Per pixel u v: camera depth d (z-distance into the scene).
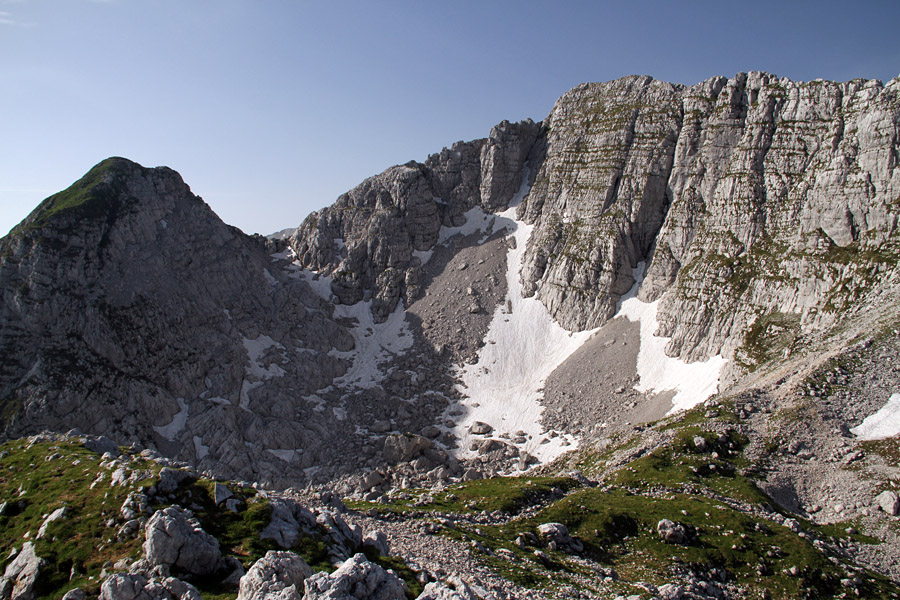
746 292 136.62
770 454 86.62
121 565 34.34
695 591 53.16
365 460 134.12
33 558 36.81
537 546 59.62
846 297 115.56
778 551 61.25
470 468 125.44
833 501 76.44
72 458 52.03
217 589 33.28
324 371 168.62
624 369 149.12
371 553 43.38
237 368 154.62
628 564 58.38
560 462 112.06
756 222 146.12
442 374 168.38
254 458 131.12
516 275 198.50
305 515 43.53
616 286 172.75
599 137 197.62
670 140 181.00
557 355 168.62
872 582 58.28
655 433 98.88
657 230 178.12
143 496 40.62
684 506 70.38
